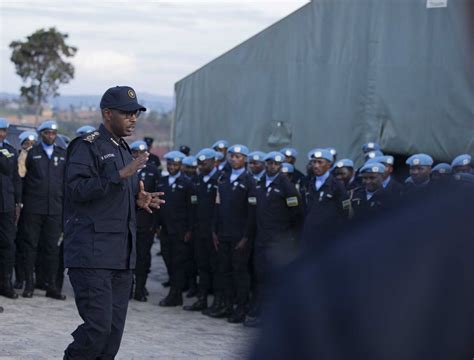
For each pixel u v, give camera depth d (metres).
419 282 1.17
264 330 1.22
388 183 9.11
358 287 1.18
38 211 9.99
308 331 1.19
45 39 27.72
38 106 28.20
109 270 5.04
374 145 10.94
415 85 10.82
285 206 8.88
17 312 8.91
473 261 1.17
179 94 13.66
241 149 9.60
